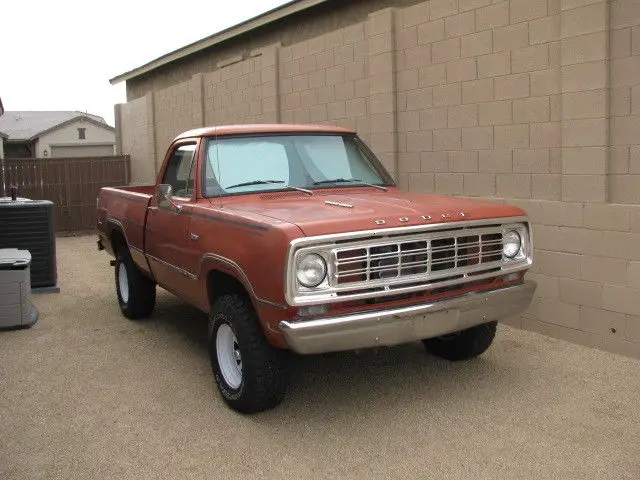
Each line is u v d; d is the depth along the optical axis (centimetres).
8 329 711
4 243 881
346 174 590
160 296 880
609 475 383
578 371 548
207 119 1311
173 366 589
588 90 589
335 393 514
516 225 499
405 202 498
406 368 566
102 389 534
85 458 418
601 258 594
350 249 421
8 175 1559
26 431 457
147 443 437
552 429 443
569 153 610
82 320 754
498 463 400
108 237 784
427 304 444
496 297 475
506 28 666
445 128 745
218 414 481
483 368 562
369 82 850
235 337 471
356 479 386
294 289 407
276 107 1053
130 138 1714
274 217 446
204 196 542
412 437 437
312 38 991
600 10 573
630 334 579
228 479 389
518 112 663
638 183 567
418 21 767
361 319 419
